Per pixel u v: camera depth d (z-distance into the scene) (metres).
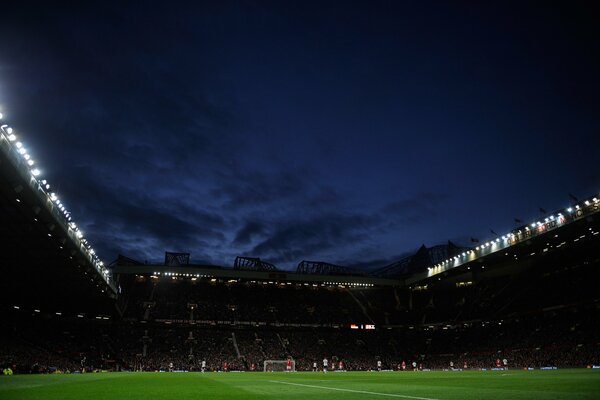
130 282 108.25
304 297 119.88
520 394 14.03
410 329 111.44
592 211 63.19
